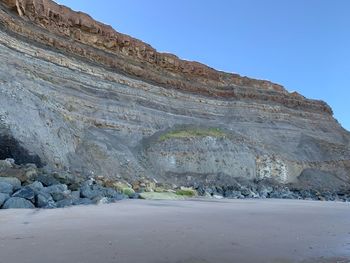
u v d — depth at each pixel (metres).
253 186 34.47
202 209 14.45
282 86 59.34
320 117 56.69
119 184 21.17
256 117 48.91
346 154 49.16
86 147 27.92
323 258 5.96
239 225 9.66
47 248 6.11
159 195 20.84
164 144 35.69
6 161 17.00
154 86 42.59
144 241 6.93
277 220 11.20
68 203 13.12
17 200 11.84
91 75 35.75
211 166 35.91
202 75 51.28
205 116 45.06
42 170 17.95
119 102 36.47
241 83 55.25
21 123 21.72
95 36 39.94
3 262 5.19
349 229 9.36
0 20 29.02
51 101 28.55
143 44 45.72
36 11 33.91
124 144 33.09
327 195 34.38
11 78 24.91
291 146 47.50
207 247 6.58
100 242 6.71
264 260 5.76
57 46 34.09
